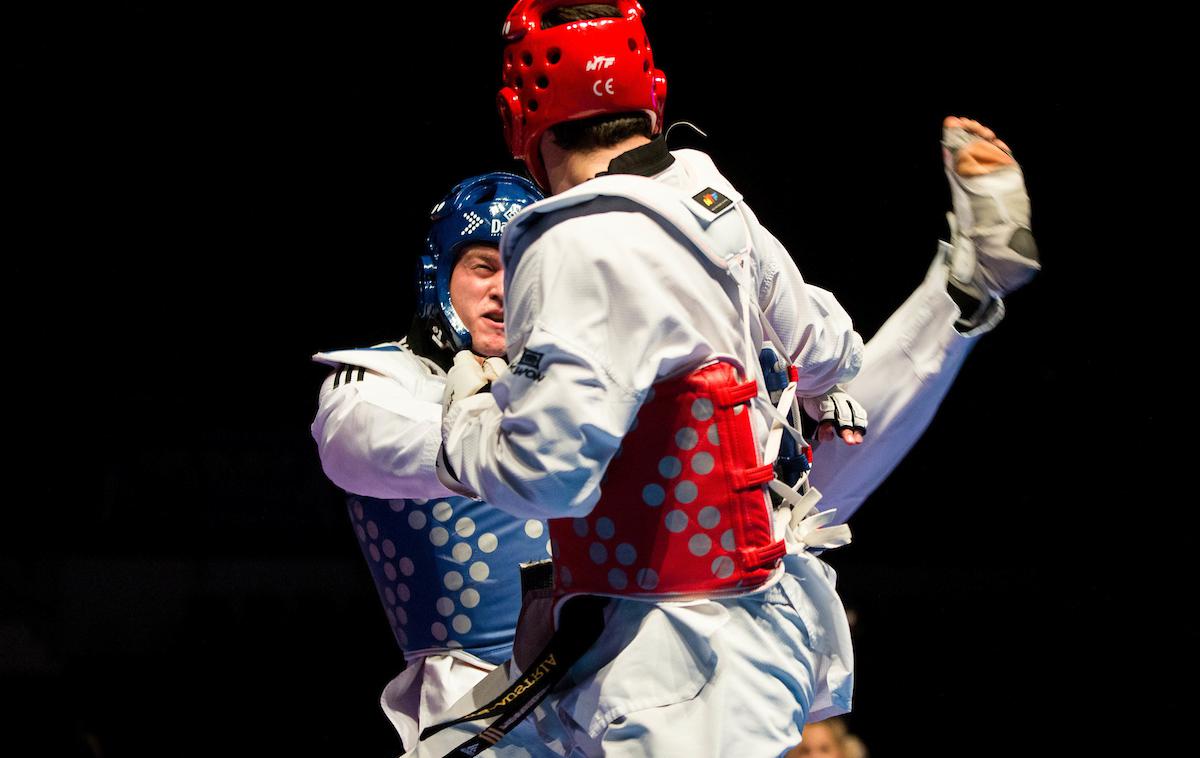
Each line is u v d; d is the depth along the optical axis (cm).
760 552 370
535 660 388
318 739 1148
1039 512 1313
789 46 1195
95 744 985
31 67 1227
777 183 1230
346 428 530
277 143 1270
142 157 1271
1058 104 1190
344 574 1276
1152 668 1227
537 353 352
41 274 1300
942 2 1170
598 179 375
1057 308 1283
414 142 1262
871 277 1236
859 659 1252
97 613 1227
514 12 402
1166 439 1281
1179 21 1145
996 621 1277
